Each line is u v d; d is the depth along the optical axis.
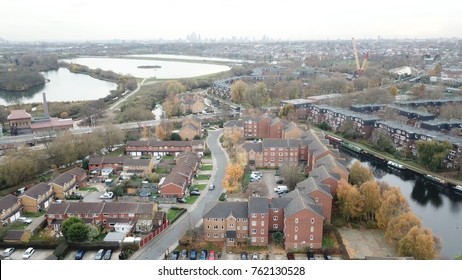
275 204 116.50
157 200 142.62
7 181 154.75
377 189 121.81
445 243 120.06
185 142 199.12
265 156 178.38
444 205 152.62
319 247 110.19
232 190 148.00
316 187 122.94
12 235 115.00
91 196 150.62
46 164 172.88
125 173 169.88
